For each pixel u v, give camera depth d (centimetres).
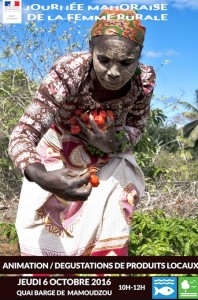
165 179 737
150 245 424
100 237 329
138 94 327
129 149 344
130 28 292
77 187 276
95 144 322
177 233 455
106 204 329
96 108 320
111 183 329
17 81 847
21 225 334
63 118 322
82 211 328
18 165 289
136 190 336
